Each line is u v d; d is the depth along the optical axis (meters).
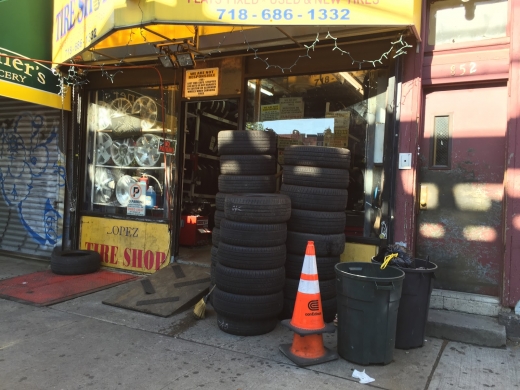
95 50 5.56
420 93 4.55
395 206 4.60
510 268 4.09
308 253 3.58
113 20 3.99
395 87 4.59
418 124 4.53
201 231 7.27
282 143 5.33
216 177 8.43
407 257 3.86
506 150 4.16
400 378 3.22
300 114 5.25
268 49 5.14
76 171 6.82
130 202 6.51
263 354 3.62
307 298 3.51
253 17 3.75
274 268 4.00
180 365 3.39
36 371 3.26
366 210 4.89
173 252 6.06
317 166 4.34
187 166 7.73
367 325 3.36
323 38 4.43
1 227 7.61
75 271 6.11
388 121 4.68
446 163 4.61
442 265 4.62
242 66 5.48
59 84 6.36
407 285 3.69
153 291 5.03
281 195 4.15
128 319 4.45
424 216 4.70
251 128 5.50
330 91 5.09
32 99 5.95
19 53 5.69
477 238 4.47
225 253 3.98
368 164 4.89
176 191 6.07
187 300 4.77
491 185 4.40
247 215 3.90
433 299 4.52
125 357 3.53
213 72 5.69
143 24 3.85
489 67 4.27
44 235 7.12
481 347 3.86
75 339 3.90
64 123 6.89
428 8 4.62
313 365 3.40
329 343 3.94
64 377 3.17
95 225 6.68
